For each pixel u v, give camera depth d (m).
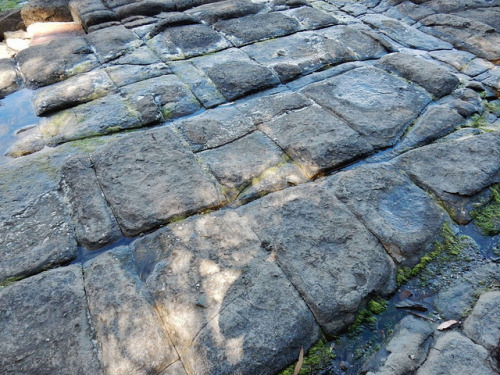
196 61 3.63
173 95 3.21
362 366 1.66
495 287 1.89
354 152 2.61
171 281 1.91
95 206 2.31
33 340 1.72
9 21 4.67
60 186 2.46
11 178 2.55
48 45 3.90
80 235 2.18
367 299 1.86
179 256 2.03
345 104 3.02
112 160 2.58
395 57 3.52
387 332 1.77
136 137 2.75
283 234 2.10
